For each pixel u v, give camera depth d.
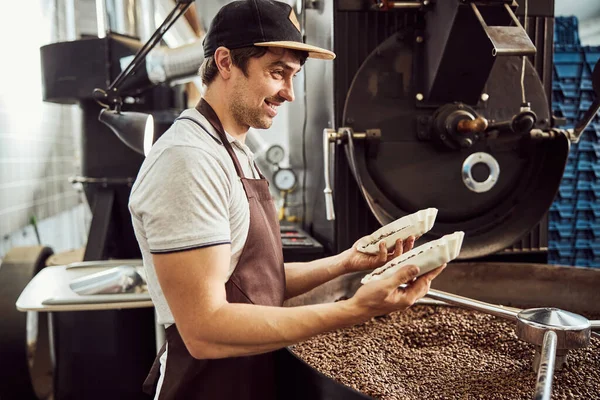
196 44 2.42
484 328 1.60
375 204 1.92
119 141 2.71
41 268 2.76
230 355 1.02
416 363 1.38
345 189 1.99
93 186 2.75
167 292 1.02
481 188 1.98
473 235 1.99
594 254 2.76
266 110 1.18
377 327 1.64
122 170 2.73
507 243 1.98
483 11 1.64
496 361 1.39
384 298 1.00
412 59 1.90
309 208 2.54
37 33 3.66
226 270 1.04
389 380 1.27
